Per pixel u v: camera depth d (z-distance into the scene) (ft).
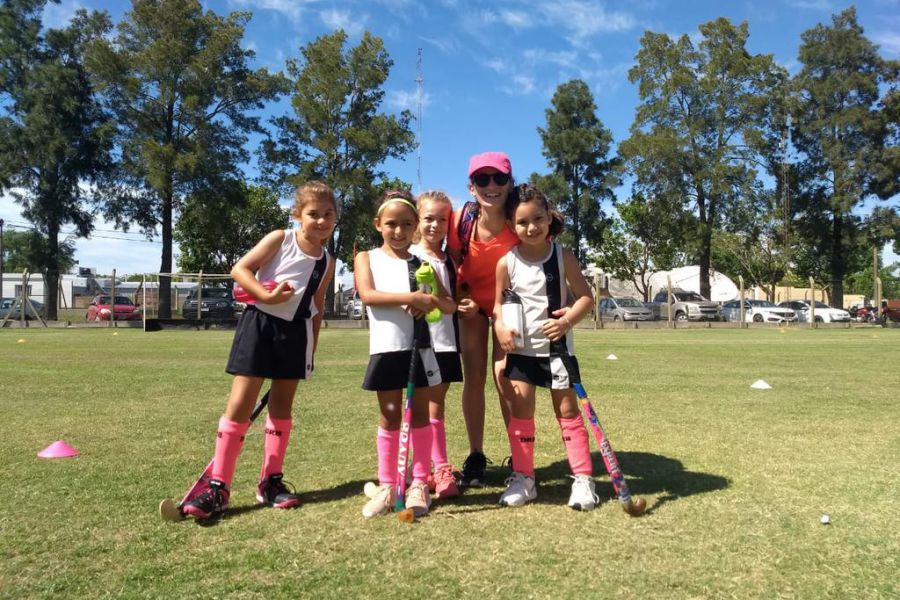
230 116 105.29
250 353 9.48
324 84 111.65
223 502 9.23
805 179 118.21
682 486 10.22
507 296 10.09
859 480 10.49
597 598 6.45
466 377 11.40
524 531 8.30
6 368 28.19
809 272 148.56
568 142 133.49
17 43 94.12
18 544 7.91
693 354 37.09
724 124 119.34
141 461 11.98
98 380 23.97
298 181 110.32
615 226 156.35
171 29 98.89
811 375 25.90
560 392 10.08
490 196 10.60
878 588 6.69
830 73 114.01
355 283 10.44
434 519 8.85
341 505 9.46
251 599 6.47
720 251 160.76
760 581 6.82
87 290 125.49
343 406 18.03
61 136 93.71
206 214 104.58
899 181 109.91
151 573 7.07
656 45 121.39
